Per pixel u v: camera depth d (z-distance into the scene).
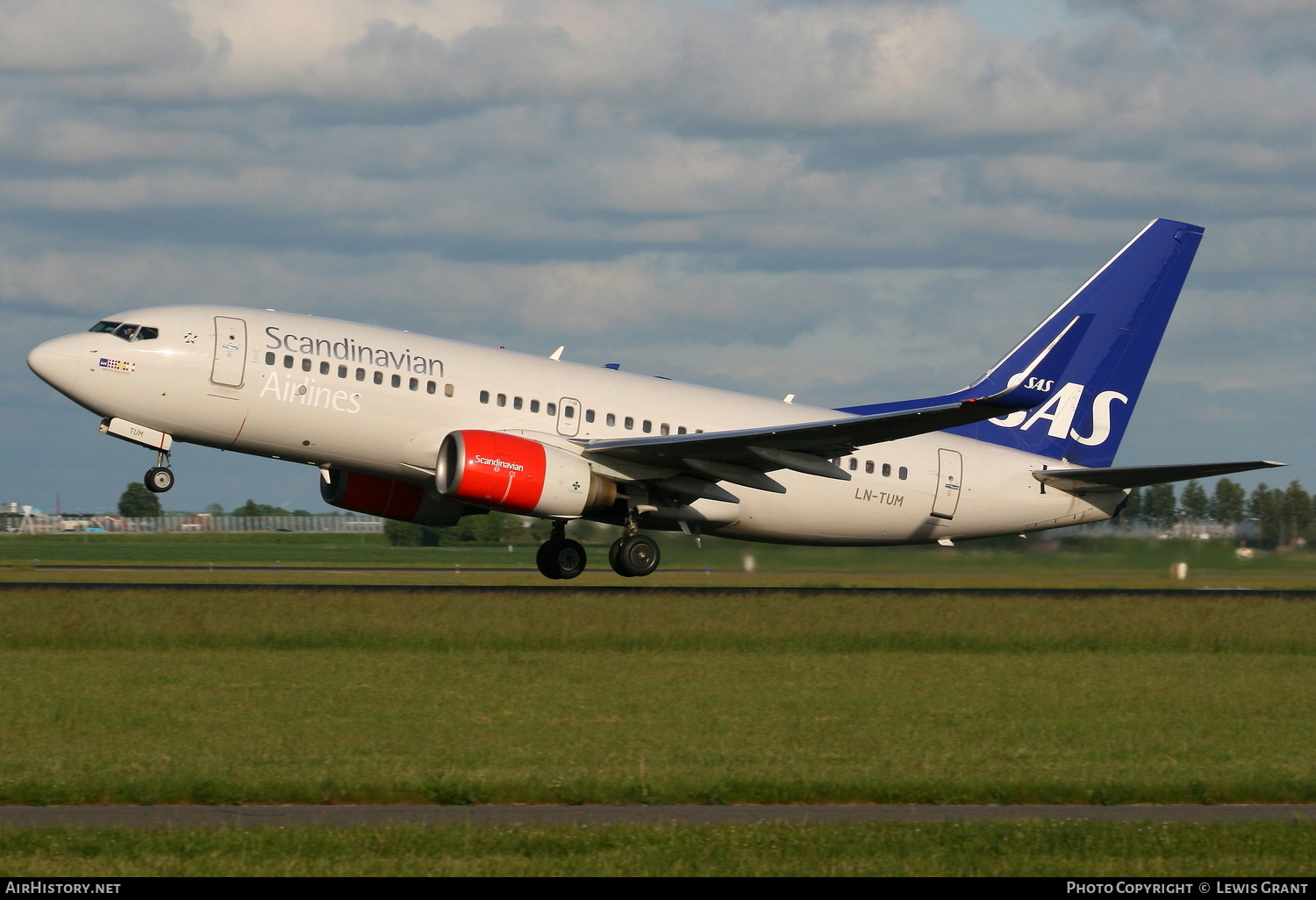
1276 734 53.66
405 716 53.06
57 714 51.97
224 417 99.81
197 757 44.25
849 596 94.81
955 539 122.88
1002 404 92.12
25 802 38.53
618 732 50.72
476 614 79.94
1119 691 64.69
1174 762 46.91
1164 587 137.12
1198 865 33.84
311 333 102.56
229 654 69.44
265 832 34.41
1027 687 65.38
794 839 35.16
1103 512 125.19
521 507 100.31
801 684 64.19
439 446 103.88
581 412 108.00
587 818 37.66
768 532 117.38
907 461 118.00
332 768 42.53
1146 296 124.19
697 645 76.56
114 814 37.22
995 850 34.62
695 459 105.06
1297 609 94.38
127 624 73.19
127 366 97.19
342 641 72.81
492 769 42.75
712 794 40.34
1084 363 123.94
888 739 50.47
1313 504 157.25
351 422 101.62
